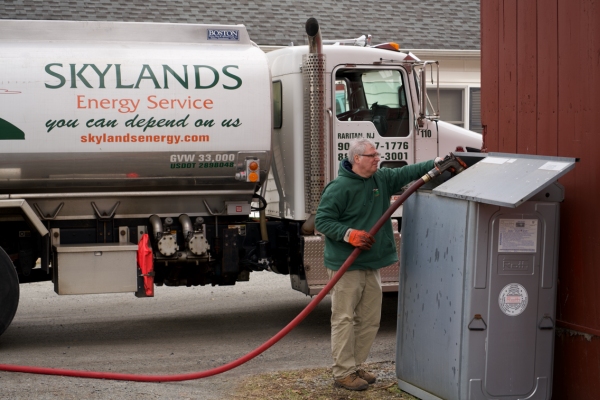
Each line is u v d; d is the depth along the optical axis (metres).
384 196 5.39
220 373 5.80
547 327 4.66
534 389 4.67
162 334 7.67
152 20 14.45
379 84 7.82
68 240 7.24
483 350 4.57
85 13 14.18
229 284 8.02
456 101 15.55
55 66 6.90
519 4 5.14
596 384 4.60
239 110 7.25
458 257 4.62
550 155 4.91
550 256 4.64
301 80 7.54
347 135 7.61
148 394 5.35
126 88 7.01
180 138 7.13
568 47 4.74
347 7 16.08
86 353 6.80
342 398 5.21
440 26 16.09
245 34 7.51
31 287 10.59
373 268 5.28
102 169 7.05
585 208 4.64
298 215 7.56
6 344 7.20
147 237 7.18
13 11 13.85
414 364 5.13
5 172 6.85
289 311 8.91
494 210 4.53
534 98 5.04
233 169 7.32
